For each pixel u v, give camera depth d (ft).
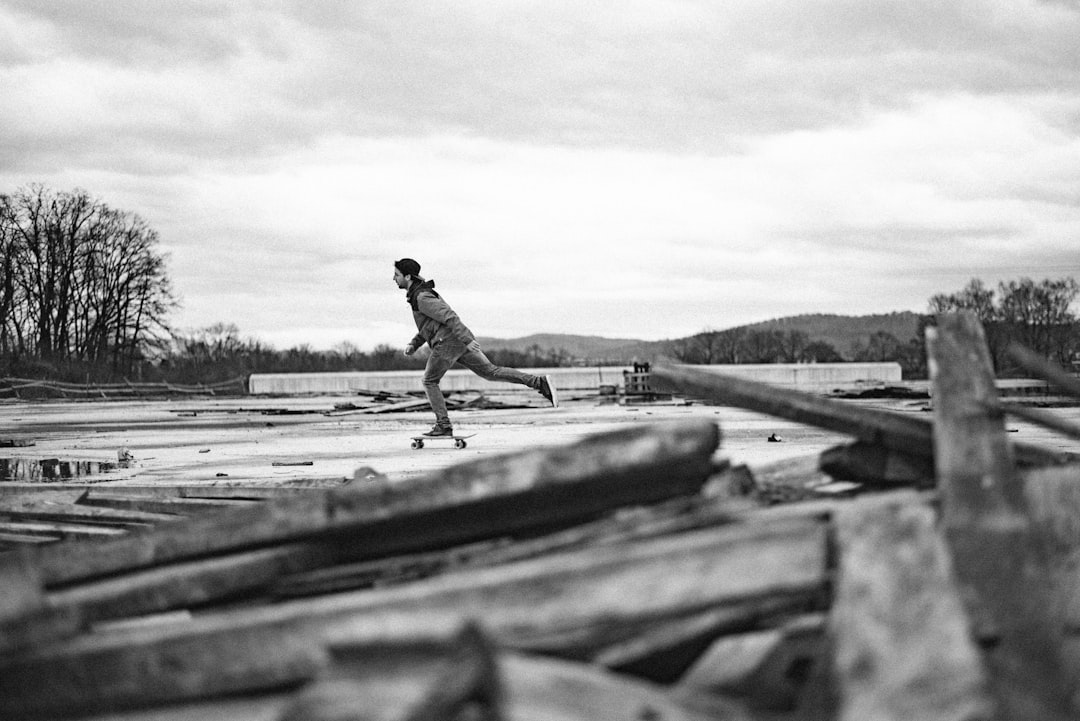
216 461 47.47
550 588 10.92
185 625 11.60
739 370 172.55
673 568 10.96
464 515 13.93
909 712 9.48
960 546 12.14
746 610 11.35
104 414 124.57
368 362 265.95
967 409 13.97
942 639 9.99
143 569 14.12
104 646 11.37
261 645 11.07
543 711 8.79
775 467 15.90
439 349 55.72
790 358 221.05
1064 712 10.30
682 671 11.51
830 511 12.04
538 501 13.71
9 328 264.31
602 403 127.65
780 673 10.84
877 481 15.12
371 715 8.48
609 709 9.03
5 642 11.78
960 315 15.15
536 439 58.39
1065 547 12.88
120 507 25.93
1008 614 11.41
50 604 12.33
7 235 264.72
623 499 13.75
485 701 8.53
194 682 11.16
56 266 268.62
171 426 90.27
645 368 127.65
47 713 11.43
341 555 14.24
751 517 12.28
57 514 24.85
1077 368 142.10
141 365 275.59
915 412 84.74
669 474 13.48
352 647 9.40
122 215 275.80
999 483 12.90
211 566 13.46
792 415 15.24
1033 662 10.89
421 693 8.65
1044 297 204.13
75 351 271.08
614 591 10.87
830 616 10.82
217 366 265.34
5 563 12.19
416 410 116.16
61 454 56.13
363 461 45.09
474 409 117.19
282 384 206.80
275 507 13.94
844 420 14.98
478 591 10.93
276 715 10.59
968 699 9.45
